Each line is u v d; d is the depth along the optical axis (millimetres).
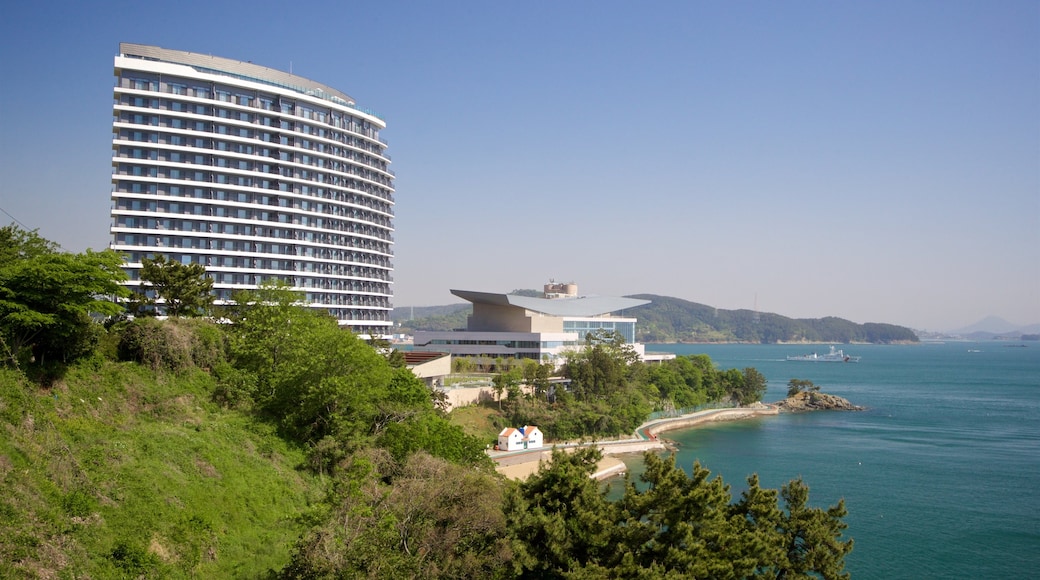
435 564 41219
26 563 31312
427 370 131500
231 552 43531
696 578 40906
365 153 190125
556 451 51156
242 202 159625
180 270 92250
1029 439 164500
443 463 55156
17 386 43688
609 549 43844
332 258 177750
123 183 148625
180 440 51719
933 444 156125
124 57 149500
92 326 58344
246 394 68125
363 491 43375
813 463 132500
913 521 93562
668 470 46688
